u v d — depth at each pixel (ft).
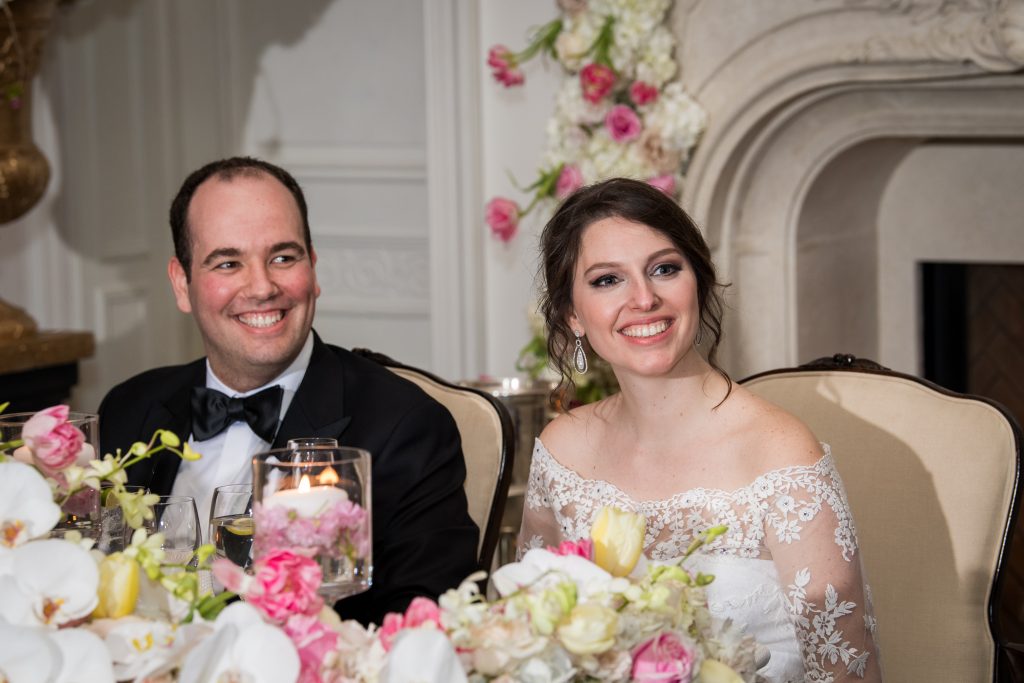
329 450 4.09
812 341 12.62
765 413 6.50
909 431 7.25
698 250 6.32
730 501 6.33
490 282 13.14
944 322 13.23
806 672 6.16
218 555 4.97
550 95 12.57
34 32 12.47
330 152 16.74
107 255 15.60
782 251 12.25
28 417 5.33
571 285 6.66
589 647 3.55
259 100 17.06
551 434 7.22
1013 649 6.71
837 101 11.60
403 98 16.25
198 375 7.93
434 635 3.43
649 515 6.48
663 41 11.45
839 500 6.20
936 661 6.90
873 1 10.78
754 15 11.35
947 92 11.12
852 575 6.10
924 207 12.95
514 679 3.59
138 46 16.08
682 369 6.53
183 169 16.99
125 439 7.73
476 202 13.00
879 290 13.43
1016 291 12.82
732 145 11.60
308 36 16.67
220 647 3.45
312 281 7.24
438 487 6.93
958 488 7.01
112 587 3.84
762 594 6.24
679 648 3.76
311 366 7.36
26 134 12.80
